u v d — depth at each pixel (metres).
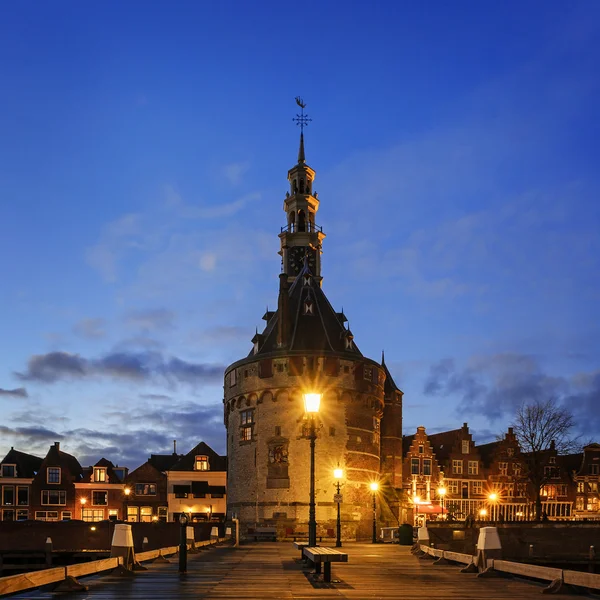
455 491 82.94
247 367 66.69
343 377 64.19
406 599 15.35
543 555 55.41
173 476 87.75
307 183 83.25
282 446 62.78
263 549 41.91
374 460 65.88
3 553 60.69
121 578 20.39
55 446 86.88
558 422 74.00
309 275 71.25
